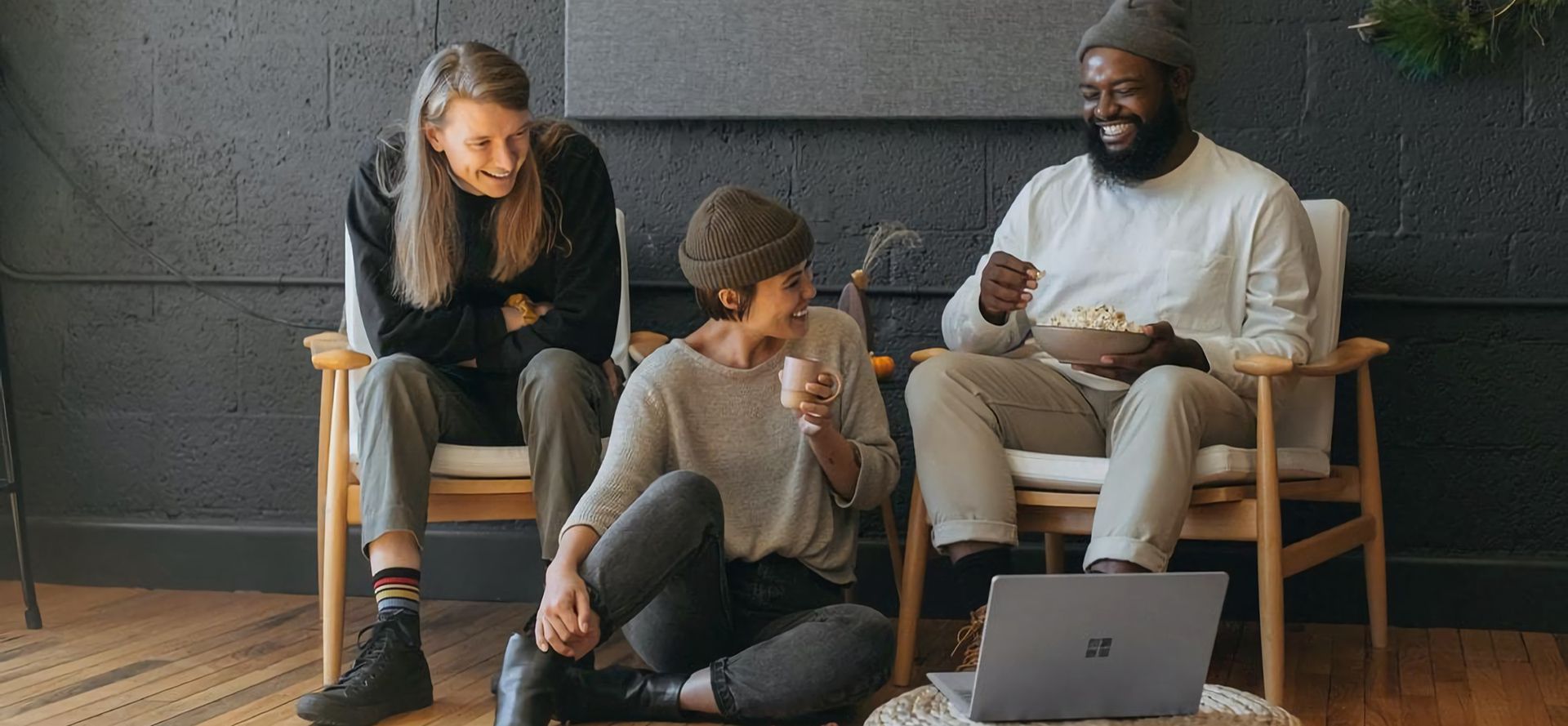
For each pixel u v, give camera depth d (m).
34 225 3.21
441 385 2.27
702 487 1.87
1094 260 2.49
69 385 3.22
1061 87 2.83
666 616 1.98
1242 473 2.18
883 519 2.87
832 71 2.89
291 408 3.15
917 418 2.27
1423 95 2.76
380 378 2.20
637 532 1.82
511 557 3.07
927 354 2.54
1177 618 1.53
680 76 2.94
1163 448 2.09
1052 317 2.29
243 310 3.15
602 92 2.96
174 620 2.85
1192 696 1.57
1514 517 2.79
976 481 2.20
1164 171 2.47
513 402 2.40
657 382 1.99
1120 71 2.39
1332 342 2.50
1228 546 2.86
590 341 2.37
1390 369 2.81
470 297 2.43
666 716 1.98
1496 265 2.76
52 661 2.48
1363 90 2.78
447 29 3.06
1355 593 2.84
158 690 2.27
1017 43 2.84
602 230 2.44
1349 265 2.81
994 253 2.39
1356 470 2.64
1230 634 2.76
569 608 1.78
